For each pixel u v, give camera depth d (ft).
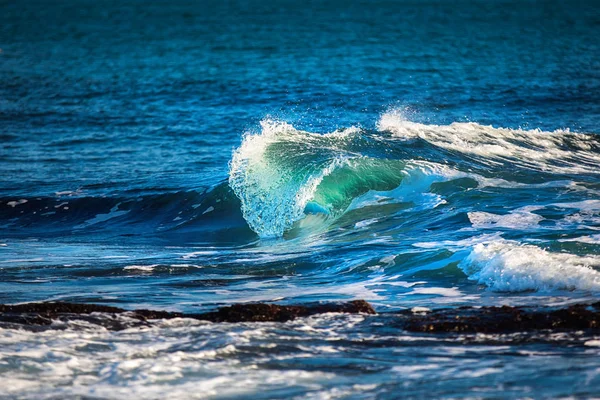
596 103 386.73
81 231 200.95
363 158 206.28
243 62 619.26
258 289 130.93
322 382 79.51
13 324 98.37
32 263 156.56
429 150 222.89
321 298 122.83
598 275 120.06
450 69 551.18
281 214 193.67
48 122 362.74
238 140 313.12
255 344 91.35
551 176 205.46
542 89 437.58
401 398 74.59
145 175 247.70
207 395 76.33
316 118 360.48
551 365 82.12
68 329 97.14
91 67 614.34
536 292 119.96
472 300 117.60
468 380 78.64
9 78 547.90
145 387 78.23
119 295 126.72
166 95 444.96
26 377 80.89
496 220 168.35
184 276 142.41
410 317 101.76
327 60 624.18
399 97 417.28
